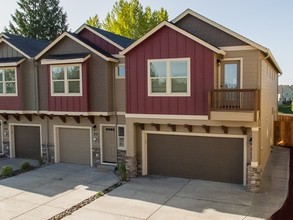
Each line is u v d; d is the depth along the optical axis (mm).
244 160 12484
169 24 12414
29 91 16859
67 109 15492
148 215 9602
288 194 11289
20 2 35531
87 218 9445
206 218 9305
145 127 13953
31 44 19031
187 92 12492
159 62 12867
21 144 18344
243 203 10484
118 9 29125
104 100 15102
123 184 12820
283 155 17922
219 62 12797
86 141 16500
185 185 12562
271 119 19016
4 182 13281
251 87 12453
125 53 13414
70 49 15859
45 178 13875
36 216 9609
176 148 13711
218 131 12719
